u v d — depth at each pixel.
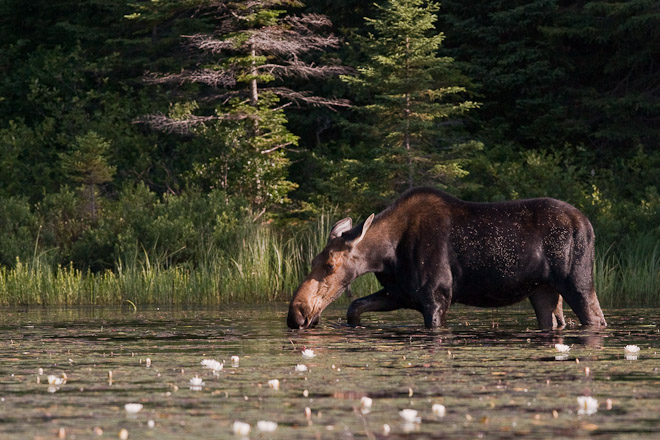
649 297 41.62
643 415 12.43
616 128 64.69
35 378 16.20
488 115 69.69
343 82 68.19
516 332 24.55
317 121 72.19
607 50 67.94
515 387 14.70
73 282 43.34
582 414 12.52
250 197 58.84
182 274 44.53
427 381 15.38
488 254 25.78
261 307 37.75
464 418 12.23
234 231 48.75
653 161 61.12
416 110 54.66
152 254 47.66
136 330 26.16
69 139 68.06
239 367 17.31
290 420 12.16
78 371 17.08
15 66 75.88
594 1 65.94
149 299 42.62
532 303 26.73
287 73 62.41
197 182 59.78
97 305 40.56
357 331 25.23
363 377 15.88
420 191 26.86
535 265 25.69
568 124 64.81
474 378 15.70
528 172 58.19
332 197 57.09
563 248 25.62
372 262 26.50
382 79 54.91
